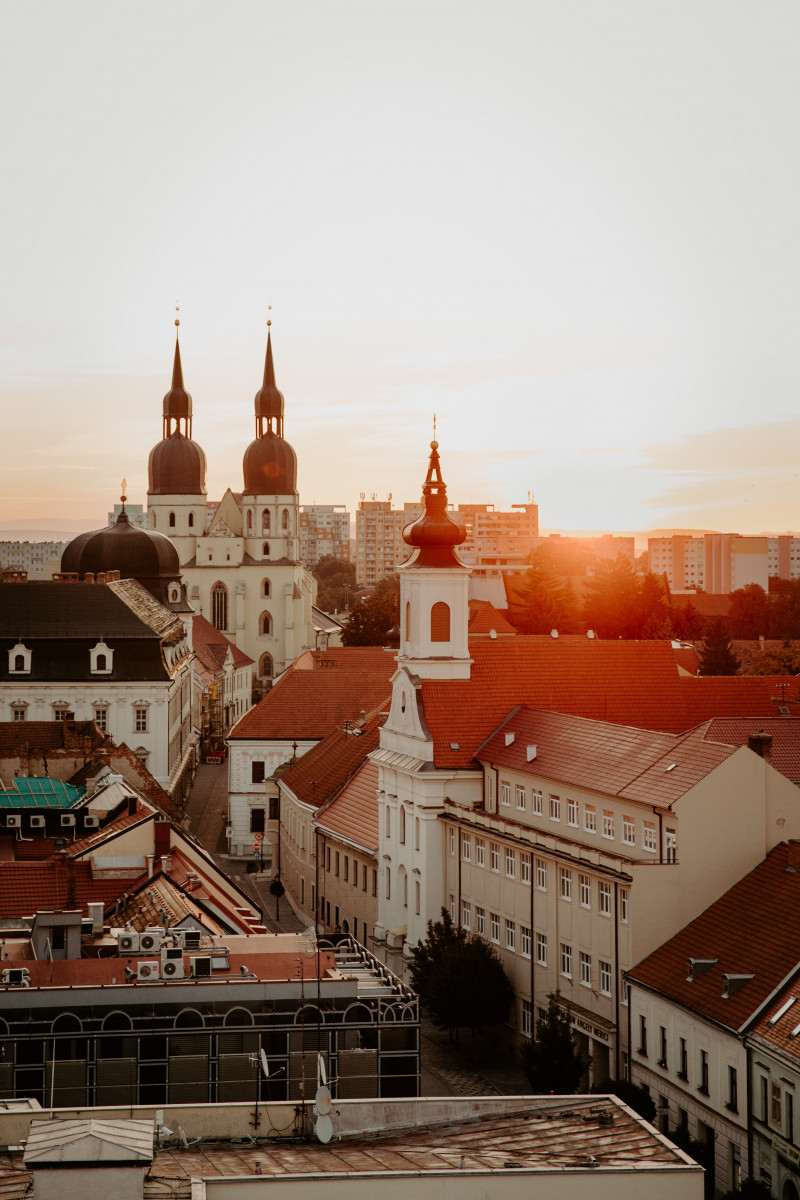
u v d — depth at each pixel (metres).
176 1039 65.75
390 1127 47.66
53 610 168.62
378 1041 67.44
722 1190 69.69
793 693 117.06
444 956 93.19
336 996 67.31
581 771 93.19
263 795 156.50
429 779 105.94
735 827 80.06
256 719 157.25
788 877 76.69
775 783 80.44
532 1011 90.69
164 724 167.00
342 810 126.81
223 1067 65.81
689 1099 72.88
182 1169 42.72
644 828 84.69
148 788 123.75
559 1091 79.25
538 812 98.81
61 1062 64.75
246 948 74.25
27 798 102.06
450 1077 88.81
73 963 68.06
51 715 165.75
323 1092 46.53
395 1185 40.75
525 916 92.62
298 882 135.88
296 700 158.62
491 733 109.62
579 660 114.94
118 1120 39.41
